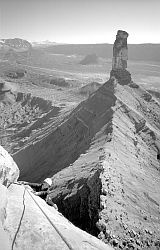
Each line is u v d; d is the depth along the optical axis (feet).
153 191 118.21
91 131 182.91
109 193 90.58
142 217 91.04
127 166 127.44
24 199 36.35
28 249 26.35
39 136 261.85
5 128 364.17
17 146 293.64
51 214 34.88
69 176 115.65
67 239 29.04
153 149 180.96
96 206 83.87
